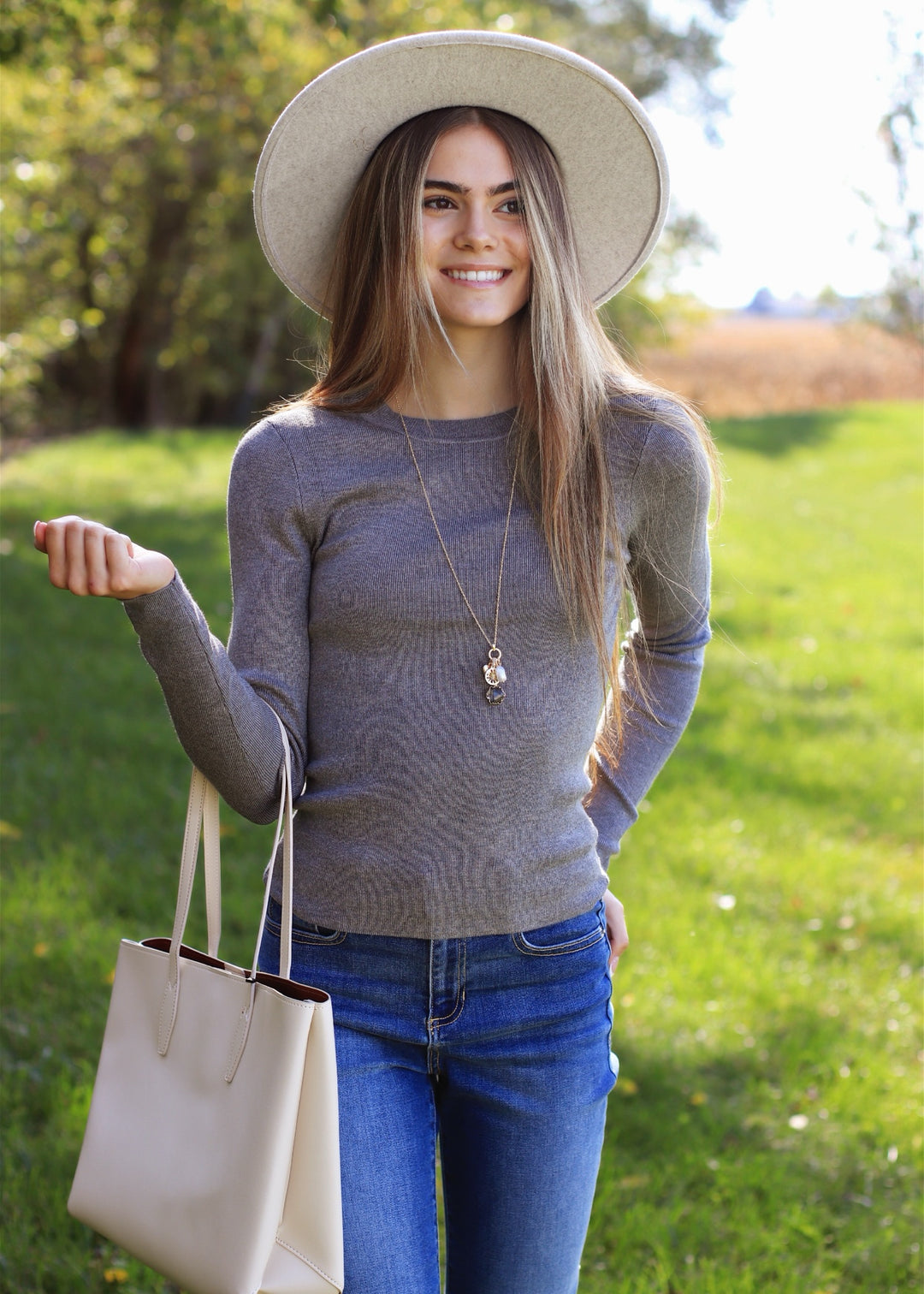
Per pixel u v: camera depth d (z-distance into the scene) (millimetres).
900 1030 3746
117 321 23281
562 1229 1776
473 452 1757
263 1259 1541
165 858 4504
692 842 5074
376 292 1806
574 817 1781
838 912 4617
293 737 1705
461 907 1683
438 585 1685
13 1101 3012
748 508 14008
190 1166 1601
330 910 1704
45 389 23578
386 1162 1668
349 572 1686
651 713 2014
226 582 8758
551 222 1800
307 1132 1558
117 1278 2486
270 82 11938
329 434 1747
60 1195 2682
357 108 1808
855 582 10891
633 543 1873
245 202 18891
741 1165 2998
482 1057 1724
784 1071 3465
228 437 18922
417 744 1678
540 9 17891
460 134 1786
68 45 8797
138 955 1706
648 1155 3057
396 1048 1734
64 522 1498
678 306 26156
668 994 3824
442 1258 2664
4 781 5031
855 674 8156
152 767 5402
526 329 1799
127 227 19938
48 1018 3373
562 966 1744
